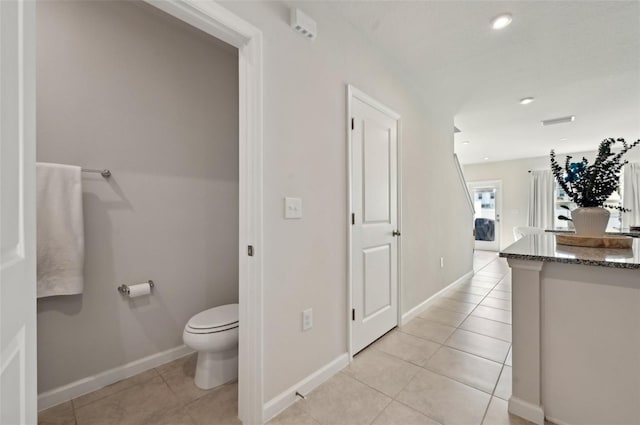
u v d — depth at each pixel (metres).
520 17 1.97
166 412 1.48
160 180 1.98
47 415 1.45
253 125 1.37
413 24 2.03
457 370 1.85
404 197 2.71
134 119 1.86
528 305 1.40
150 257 1.92
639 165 5.72
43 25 1.53
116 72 1.79
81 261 1.58
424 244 3.07
